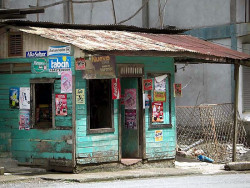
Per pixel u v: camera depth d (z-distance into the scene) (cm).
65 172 1301
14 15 1356
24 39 1363
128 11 2359
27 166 1356
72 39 1308
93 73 1268
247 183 1137
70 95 1292
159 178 1260
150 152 1439
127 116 1459
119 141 1372
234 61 1520
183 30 1725
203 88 2180
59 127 1308
